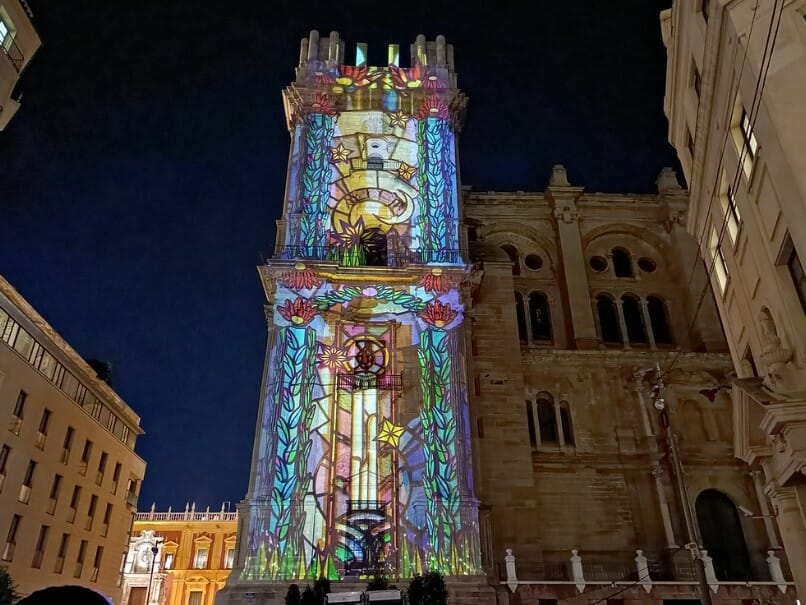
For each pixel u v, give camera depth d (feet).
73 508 138.41
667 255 151.53
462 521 98.02
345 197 126.11
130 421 171.01
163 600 211.82
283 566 93.45
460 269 116.88
